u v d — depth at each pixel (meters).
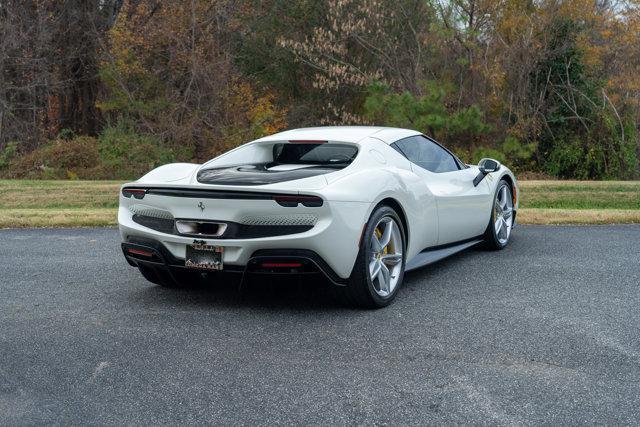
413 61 21.09
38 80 23.61
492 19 20.08
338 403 3.06
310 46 22.38
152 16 24.50
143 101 23.67
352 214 4.37
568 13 20.05
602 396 3.12
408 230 5.05
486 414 2.94
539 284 5.28
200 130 22.59
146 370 3.48
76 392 3.20
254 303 4.79
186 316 4.46
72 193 12.27
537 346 3.80
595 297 4.86
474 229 6.27
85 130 25.80
